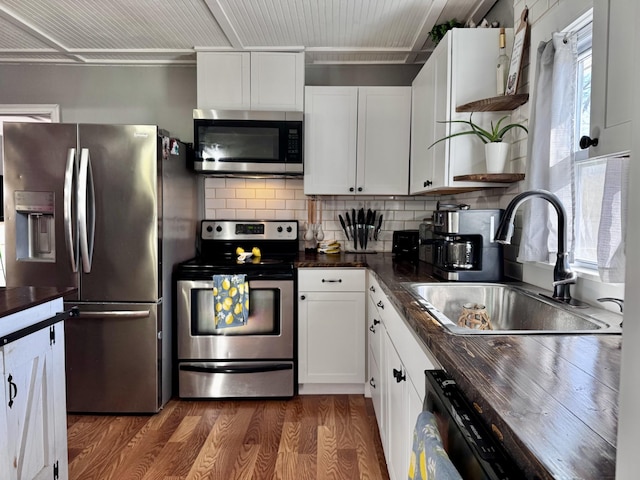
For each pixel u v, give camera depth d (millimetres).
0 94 3416
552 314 1486
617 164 1207
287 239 3258
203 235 3223
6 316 1394
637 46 438
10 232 2494
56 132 2449
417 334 1227
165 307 2643
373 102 3055
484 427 751
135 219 2494
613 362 916
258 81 3016
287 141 2926
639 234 425
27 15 2545
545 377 833
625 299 445
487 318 1477
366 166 3074
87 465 2049
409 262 2797
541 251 1708
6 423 1396
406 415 1426
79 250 2479
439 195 3316
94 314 2494
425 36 2775
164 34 2797
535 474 555
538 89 1685
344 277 2795
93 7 2443
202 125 2893
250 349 2752
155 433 2354
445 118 2176
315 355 2822
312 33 2762
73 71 3402
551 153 1613
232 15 2514
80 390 2564
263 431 2375
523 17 1939
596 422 653
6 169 2471
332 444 2240
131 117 3422
